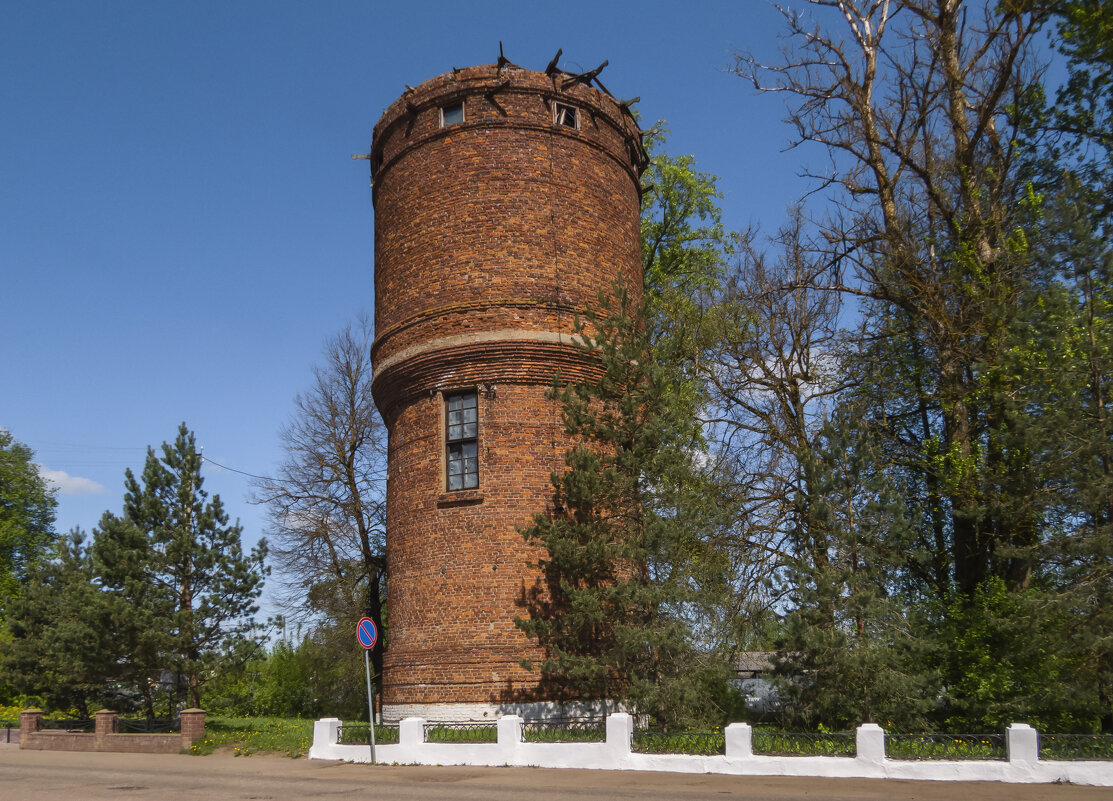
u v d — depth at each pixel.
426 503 20.45
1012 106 23.19
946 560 22.72
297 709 41.28
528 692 18.66
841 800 11.79
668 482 17.80
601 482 17.34
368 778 14.99
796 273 24.41
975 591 19.50
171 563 24.38
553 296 20.81
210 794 13.52
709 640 17.62
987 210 22.27
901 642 16.61
